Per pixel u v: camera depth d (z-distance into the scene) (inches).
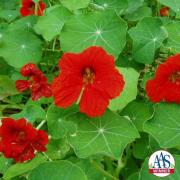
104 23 12.9
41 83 11.7
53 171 10.5
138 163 12.8
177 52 12.6
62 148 12.0
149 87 11.4
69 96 10.8
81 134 11.2
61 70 10.8
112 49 12.7
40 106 13.0
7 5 19.2
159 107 11.5
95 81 10.9
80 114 11.5
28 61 14.2
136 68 13.8
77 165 11.3
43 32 14.1
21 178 12.1
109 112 11.5
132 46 13.5
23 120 10.8
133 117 12.5
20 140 10.9
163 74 11.2
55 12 14.3
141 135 12.4
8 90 14.6
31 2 16.2
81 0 14.2
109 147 10.9
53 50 14.7
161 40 13.1
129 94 12.0
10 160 12.2
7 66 15.3
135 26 14.4
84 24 13.0
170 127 11.2
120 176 12.6
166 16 16.3
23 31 14.6
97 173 11.7
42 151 11.2
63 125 11.6
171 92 11.4
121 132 11.1
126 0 14.9
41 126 12.2
